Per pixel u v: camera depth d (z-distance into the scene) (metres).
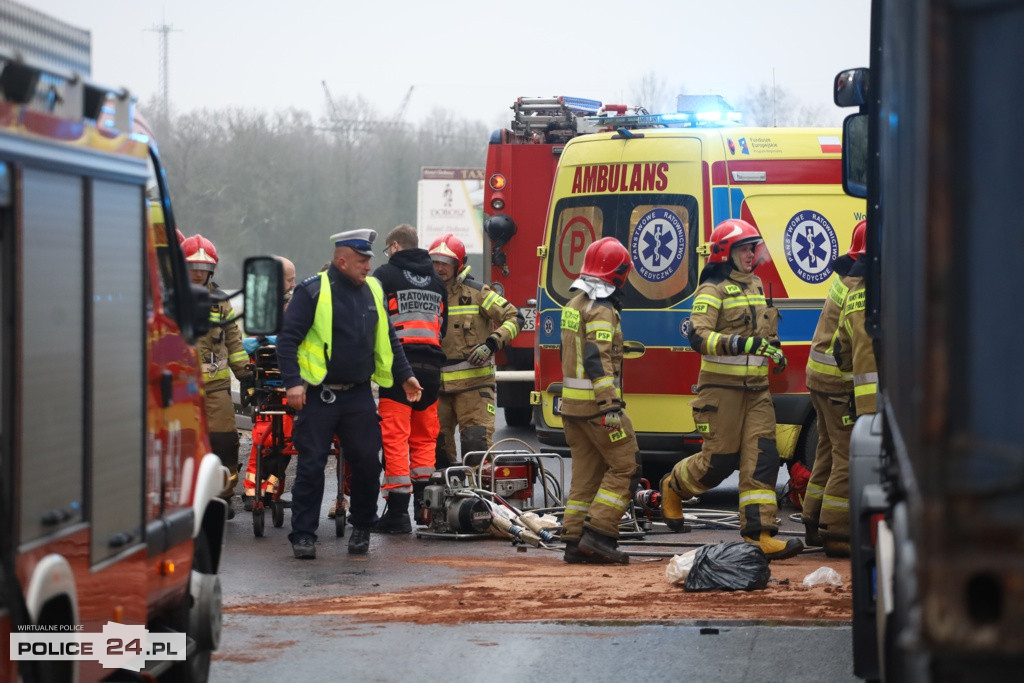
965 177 4.59
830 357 15.26
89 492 7.08
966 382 4.55
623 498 15.09
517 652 11.03
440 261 19.34
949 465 4.53
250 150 90.56
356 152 100.94
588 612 12.47
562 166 20.78
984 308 4.56
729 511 19.02
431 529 17.36
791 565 14.95
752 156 19.62
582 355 15.00
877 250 10.77
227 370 18.38
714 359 15.45
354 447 15.63
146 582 8.05
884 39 9.77
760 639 11.40
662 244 19.70
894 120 7.77
